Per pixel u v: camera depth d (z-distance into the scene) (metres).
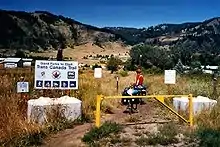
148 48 80.62
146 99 20.00
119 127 11.54
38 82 14.00
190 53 93.25
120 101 18.05
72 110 12.79
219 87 20.33
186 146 9.74
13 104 12.59
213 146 9.55
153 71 51.50
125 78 38.47
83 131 11.53
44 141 10.52
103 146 9.74
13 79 16.97
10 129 10.75
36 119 11.95
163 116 14.34
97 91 18.36
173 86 22.27
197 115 13.14
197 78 28.89
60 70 14.21
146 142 10.01
